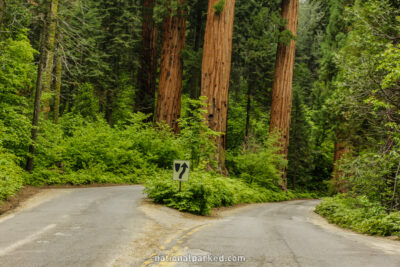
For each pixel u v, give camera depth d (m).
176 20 26.55
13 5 15.54
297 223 11.16
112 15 30.98
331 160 41.28
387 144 12.63
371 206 11.80
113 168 20.73
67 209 9.52
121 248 5.44
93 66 28.16
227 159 28.09
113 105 32.16
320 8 33.34
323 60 28.97
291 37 27.41
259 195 23.61
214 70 21.66
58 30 17.45
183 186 11.90
